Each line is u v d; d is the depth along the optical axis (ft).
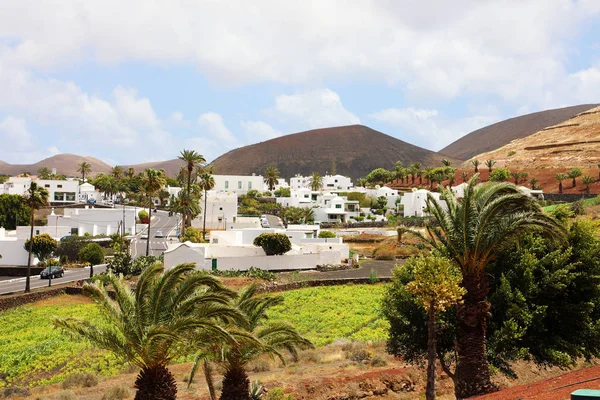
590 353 84.74
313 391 88.07
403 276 89.30
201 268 219.41
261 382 91.81
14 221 350.23
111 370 109.19
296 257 243.81
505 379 89.86
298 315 165.07
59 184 476.95
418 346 85.76
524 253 83.10
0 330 148.46
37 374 108.58
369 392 89.86
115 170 636.48
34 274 243.81
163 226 402.93
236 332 66.33
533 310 80.69
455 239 72.84
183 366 113.91
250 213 483.51
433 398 68.44
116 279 71.00
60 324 66.74
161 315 66.23
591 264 83.66
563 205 94.32
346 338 136.26
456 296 66.03
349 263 259.39
